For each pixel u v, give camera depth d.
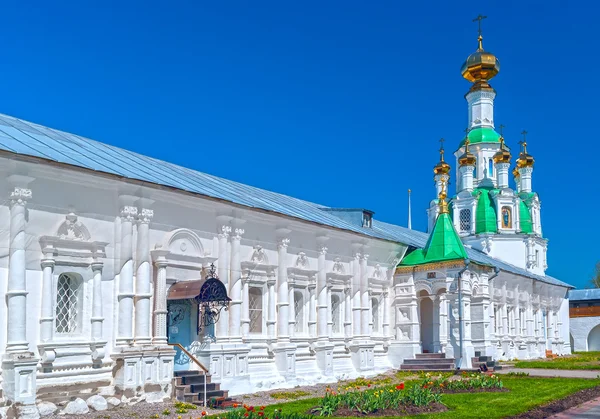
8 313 16.11
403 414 17.16
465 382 23.64
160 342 19.73
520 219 53.84
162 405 18.52
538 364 38.69
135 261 19.30
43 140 19.03
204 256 21.89
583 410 18.81
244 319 23.58
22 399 15.72
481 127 55.00
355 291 30.03
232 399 20.38
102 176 18.00
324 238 27.91
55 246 17.30
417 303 33.06
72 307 18.03
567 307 58.97
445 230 33.59
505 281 44.69
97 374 18.05
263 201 26.25
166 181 20.70
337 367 28.66
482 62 54.38
